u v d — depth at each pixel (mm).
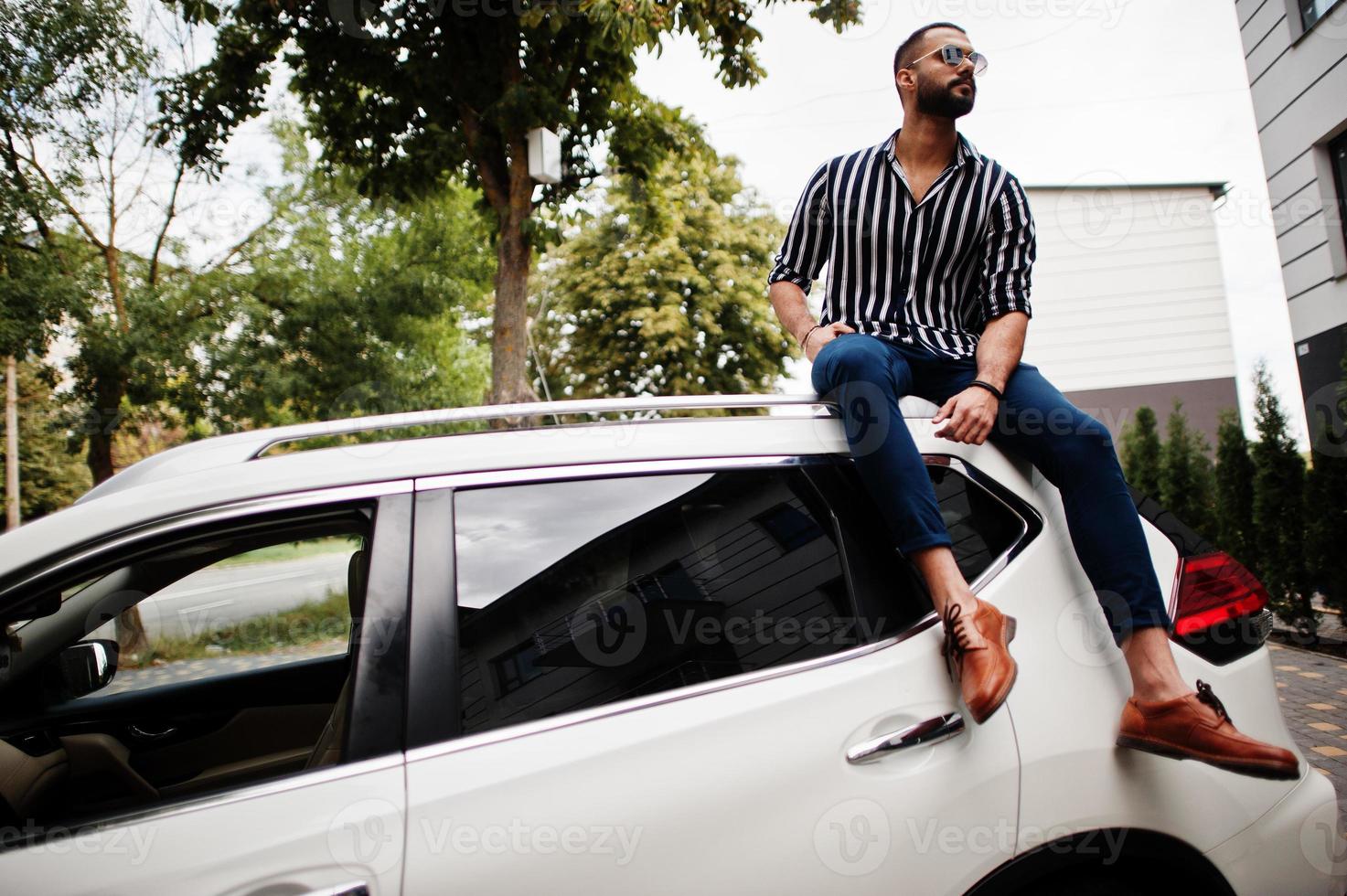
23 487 21000
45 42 7488
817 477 1548
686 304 18969
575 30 7398
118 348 8875
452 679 1263
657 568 1404
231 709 1999
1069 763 1420
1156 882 1484
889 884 1284
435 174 8438
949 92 1950
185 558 1833
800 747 1299
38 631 1770
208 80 7805
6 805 1461
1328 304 7246
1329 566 6109
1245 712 1554
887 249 2049
